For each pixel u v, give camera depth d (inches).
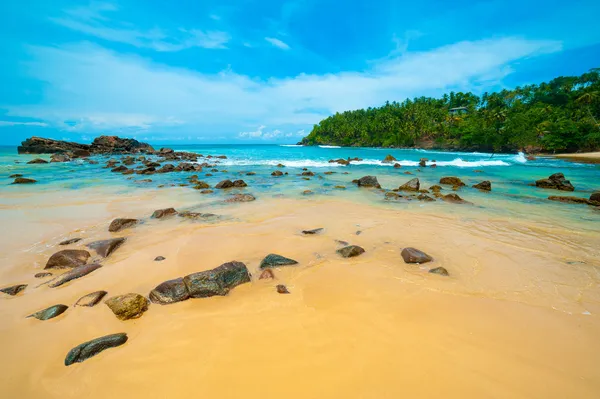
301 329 140.8
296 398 102.8
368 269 209.5
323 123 5260.8
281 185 616.1
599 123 2130.9
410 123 3474.4
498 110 2842.0
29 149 1487.5
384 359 120.9
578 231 304.2
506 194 534.9
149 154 1632.6
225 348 127.6
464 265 217.6
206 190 532.1
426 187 616.4
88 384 109.9
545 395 104.6
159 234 283.7
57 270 207.0
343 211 383.6
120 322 147.2
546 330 141.9
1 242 258.4
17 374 114.6
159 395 104.4
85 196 466.6
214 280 177.2
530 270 210.1
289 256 231.6
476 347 128.9
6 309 158.4
